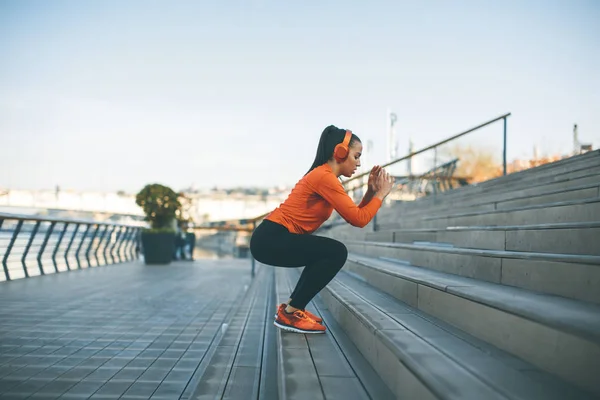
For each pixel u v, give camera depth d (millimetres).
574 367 1350
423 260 3645
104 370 2988
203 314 5031
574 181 4289
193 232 14961
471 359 1600
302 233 2834
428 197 9812
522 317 1613
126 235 14352
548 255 2094
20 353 3367
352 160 2822
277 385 2523
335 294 3311
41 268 9336
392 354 1806
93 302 5781
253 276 8898
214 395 2365
